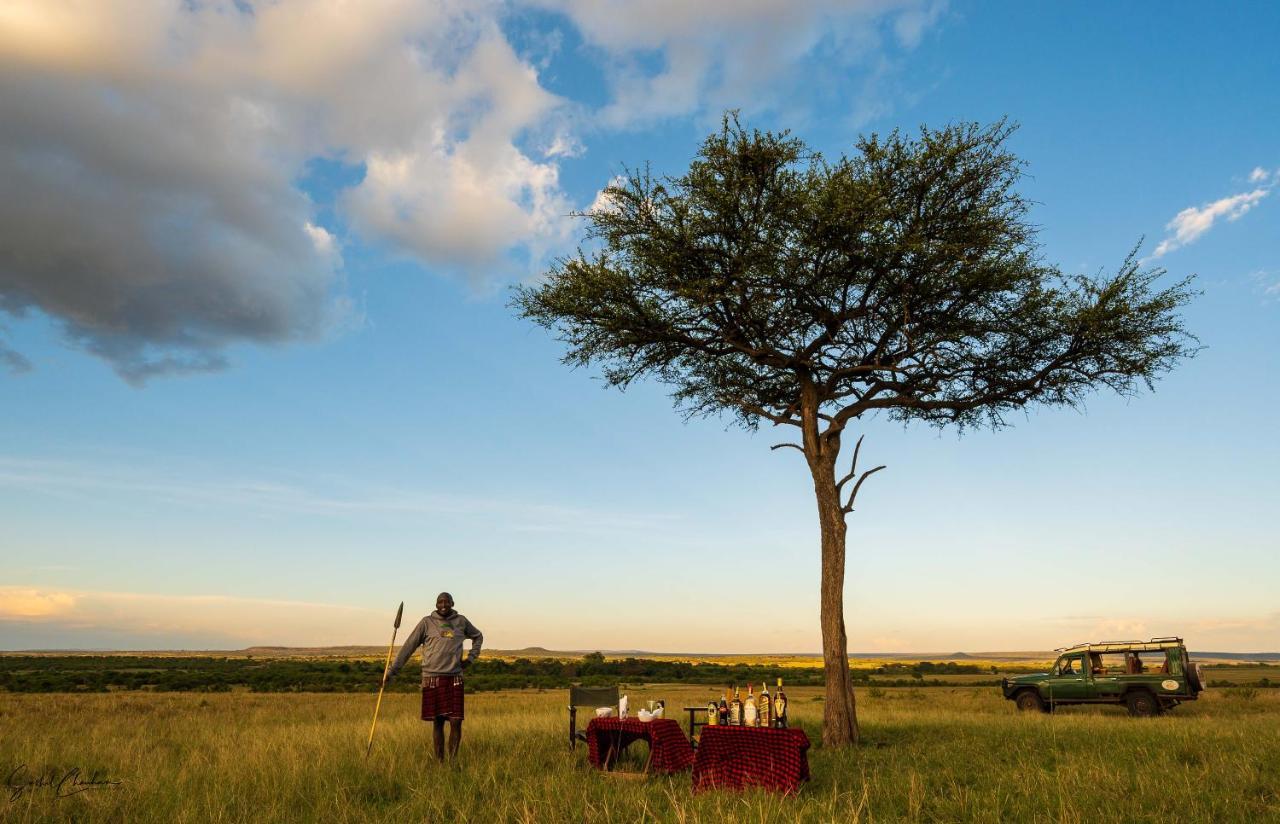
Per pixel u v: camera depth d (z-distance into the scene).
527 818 6.59
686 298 14.23
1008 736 13.20
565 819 6.89
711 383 17.05
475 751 10.95
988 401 15.55
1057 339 14.98
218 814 7.02
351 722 18.17
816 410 15.03
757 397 17.12
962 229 13.94
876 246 13.25
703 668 99.19
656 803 7.60
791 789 8.23
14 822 6.98
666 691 45.75
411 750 10.80
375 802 8.05
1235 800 7.26
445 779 8.62
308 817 7.12
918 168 13.70
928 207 14.03
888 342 15.08
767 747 8.79
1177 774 8.50
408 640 10.58
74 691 50.66
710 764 9.05
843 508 14.20
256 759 9.99
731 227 13.83
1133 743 11.86
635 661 123.00
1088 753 10.73
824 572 13.87
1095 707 26.61
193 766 9.78
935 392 15.67
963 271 13.77
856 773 9.52
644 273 14.52
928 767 9.83
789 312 14.30
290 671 78.56
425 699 10.27
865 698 37.72
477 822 6.90
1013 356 15.34
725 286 13.98
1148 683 23.06
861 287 14.53
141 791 8.03
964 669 111.31
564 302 14.76
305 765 9.47
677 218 13.88
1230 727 14.73
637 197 14.34
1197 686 22.48
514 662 106.56
